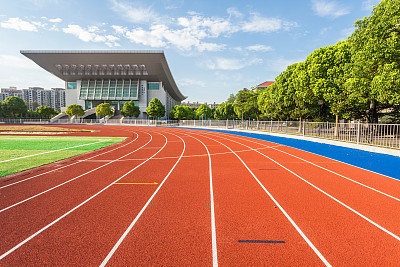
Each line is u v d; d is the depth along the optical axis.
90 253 2.80
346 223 3.59
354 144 10.64
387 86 8.41
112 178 6.28
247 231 3.33
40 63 66.62
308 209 4.14
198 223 3.59
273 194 4.95
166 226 3.49
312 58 16.44
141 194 4.96
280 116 26.66
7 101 61.28
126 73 71.00
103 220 3.70
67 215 3.89
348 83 11.24
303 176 6.52
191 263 2.59
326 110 20.36
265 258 2.69
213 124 34.22
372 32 9.30
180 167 7.75
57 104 137.75
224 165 8.09
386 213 3.96
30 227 3.46
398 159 7.84
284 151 11.61
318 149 11.46
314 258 2.69
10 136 19.83
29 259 2.68
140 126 47.84
